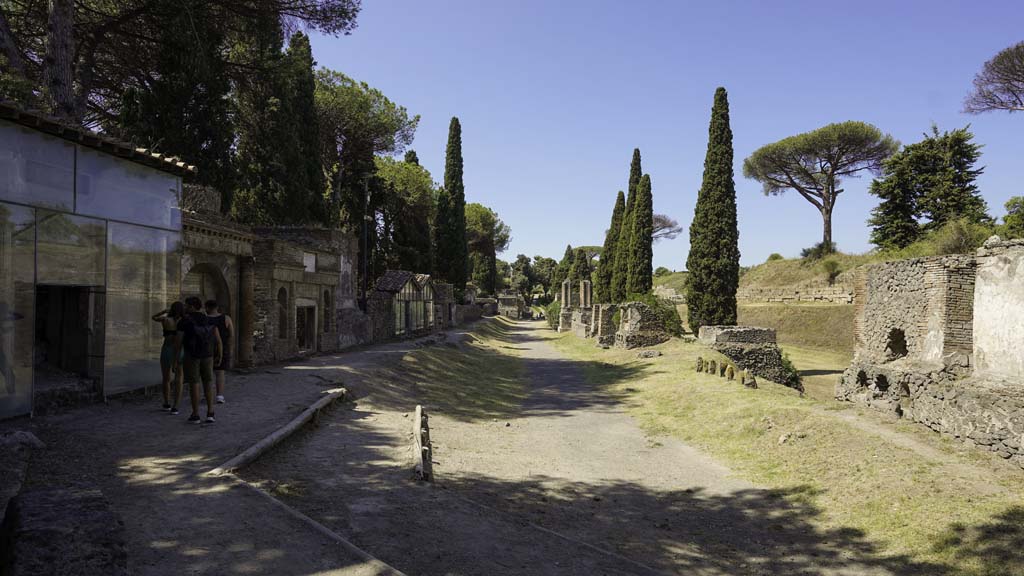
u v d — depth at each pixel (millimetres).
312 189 29453
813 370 29578
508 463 9906
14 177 8078
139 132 18531
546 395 19734
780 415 12188
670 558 6461
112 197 9883
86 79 17859
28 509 3637
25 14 16359
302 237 22656
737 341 24438
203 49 17969
